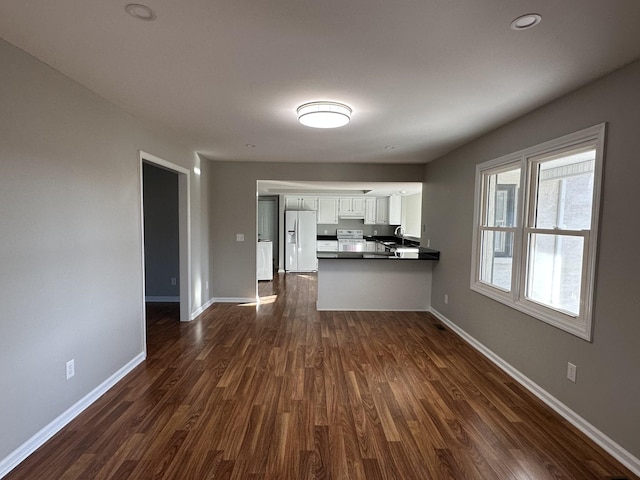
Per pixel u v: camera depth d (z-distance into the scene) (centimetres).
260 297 599
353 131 348
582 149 231
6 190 181
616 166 201
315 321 461
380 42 175
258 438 214
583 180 237
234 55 191
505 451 204
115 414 238
